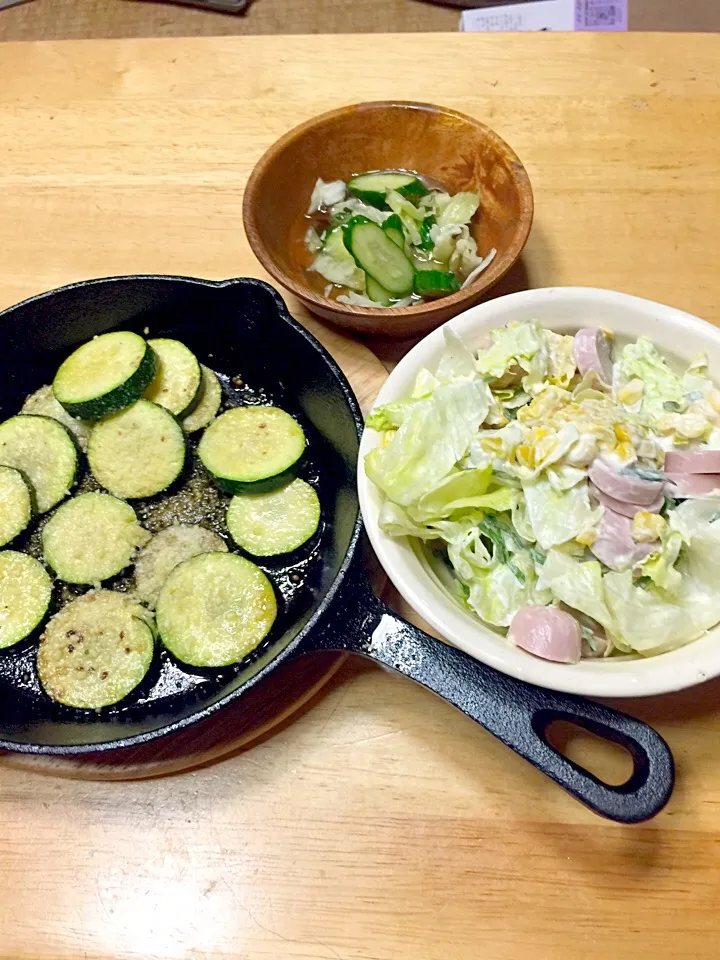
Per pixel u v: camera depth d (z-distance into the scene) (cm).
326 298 37
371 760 31
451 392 30
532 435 29
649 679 25
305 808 30
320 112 46
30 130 47
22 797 31
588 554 29
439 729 31
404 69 47
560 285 40
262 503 37
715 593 28
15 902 29
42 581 35
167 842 30
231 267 42
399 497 28
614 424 29
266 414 38
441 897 28
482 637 26
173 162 45
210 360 41
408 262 39
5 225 44
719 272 40
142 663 33
